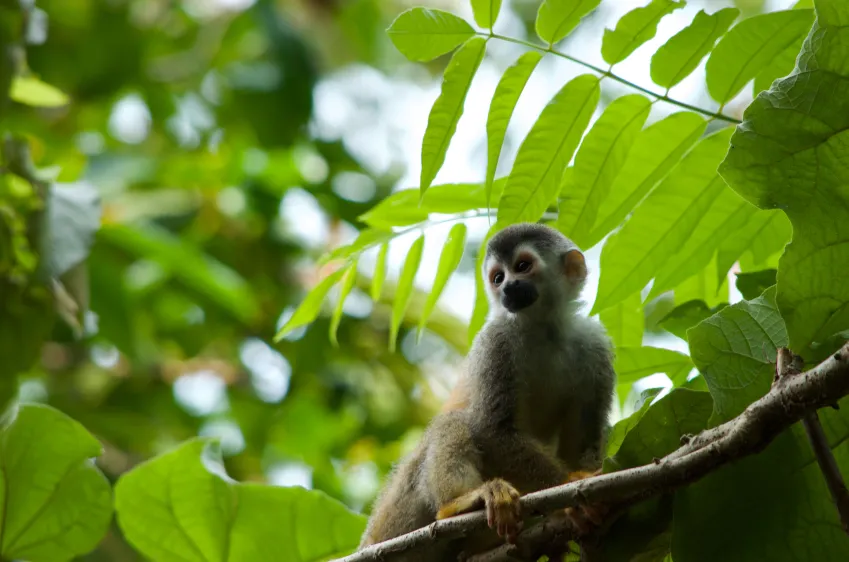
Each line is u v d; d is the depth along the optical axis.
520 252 8.43
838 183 4.07
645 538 4.68
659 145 5.68
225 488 6.63
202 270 11.58
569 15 5.28
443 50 5.33
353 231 13.46
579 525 4.77
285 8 14.75
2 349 7.22
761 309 4.61
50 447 6.43
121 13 13.55
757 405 3.98
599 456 7.54
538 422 8.10
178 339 12.89
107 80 13.46
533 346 8.10
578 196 5.61
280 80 13.83
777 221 5.96
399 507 7.23
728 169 4.18
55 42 13.20
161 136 14.50
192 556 6.66
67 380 12.47
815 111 4.11
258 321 12.99
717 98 5.60
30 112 10.54
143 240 11.20
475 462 7.10
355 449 12.73
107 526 6.47
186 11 15.66
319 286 6.89
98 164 12.44
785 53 5.55
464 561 5.78
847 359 3.75
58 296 7.61
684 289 6.84
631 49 5.41
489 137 5.35
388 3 15.51
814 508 4.45
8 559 6.35
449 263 6.71
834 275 4.05
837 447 4.49
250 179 12.98
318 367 12.20
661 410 4.74
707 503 4.50
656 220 5.65
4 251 7.27
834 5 4.08
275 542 6.71
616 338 6.92
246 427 12.80
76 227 7.66
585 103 5.45
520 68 5.32
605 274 5.68
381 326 12.34
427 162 5.26
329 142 13.92
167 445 12.01
